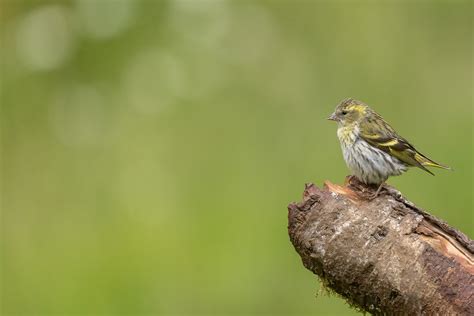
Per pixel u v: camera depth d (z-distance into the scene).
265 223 14.88
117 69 18.20
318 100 17.16
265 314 13.88
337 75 17.42
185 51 18.27
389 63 17.36
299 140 16.45
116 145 17.56
